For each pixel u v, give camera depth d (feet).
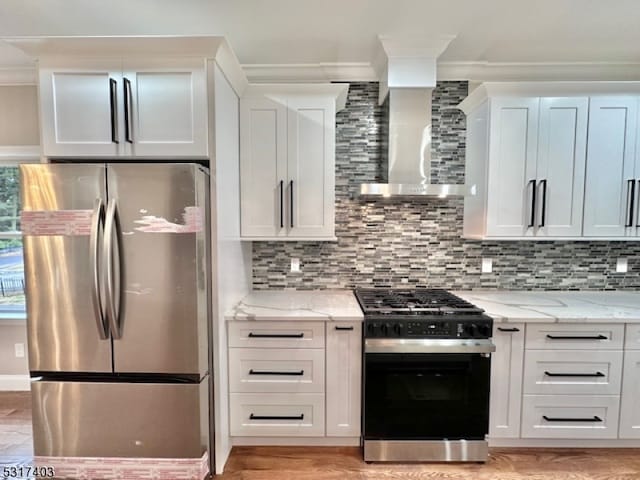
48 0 5.90
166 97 5.99
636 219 7.54
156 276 5.70
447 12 6.25
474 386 6.58
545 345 6.75
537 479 6.28
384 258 8.91
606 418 6.82
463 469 6.54
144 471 5.93
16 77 8.85
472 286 8.92
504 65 8.30
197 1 5.93
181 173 5.59
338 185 8.77
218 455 6.41
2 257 9.62
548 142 7.50
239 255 7.77
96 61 5.98
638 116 7.44
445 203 8.81
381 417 6.64
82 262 5.67
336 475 6.40
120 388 5.83
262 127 7.64
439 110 8.64
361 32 6.94
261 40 7.23
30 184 5.63
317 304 7.56
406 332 6.48
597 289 8.89
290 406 6.91
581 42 7.34
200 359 5.89
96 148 6.06
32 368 5.82
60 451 5.93
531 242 8.84
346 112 8.65
